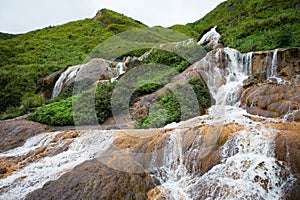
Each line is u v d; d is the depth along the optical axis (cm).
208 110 721
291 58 816
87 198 370
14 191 411
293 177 371
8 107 1302
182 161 462
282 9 1514
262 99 655
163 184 422
